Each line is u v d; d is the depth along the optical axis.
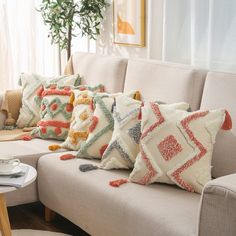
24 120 3.62
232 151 2.39
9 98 3.69
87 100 3.06
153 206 2.13
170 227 1.97
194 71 2.71
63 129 3.27
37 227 2.95
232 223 1.73
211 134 2.37
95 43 4.27
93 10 3.96
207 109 2.55
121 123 2.63
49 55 4.58
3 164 2.36
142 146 2.42
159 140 2.39
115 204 2.28
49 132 3.29
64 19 4.00
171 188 2.36
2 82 4.45
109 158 2.64
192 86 2.70
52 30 4.42
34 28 4.50
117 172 2.60
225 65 3.06
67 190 2.65
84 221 2.54
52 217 3.04
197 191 2.30
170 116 2.42
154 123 2.42
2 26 4.38
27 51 4.52
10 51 4.44
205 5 3.14
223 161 2.42
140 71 3.06
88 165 2.66
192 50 3.24
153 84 2.93
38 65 4.57
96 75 3.47
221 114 2.38
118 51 4.02
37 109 3.60
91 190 2.45
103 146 2.79
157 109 2.46
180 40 3.36
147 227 2.09
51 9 4.07
